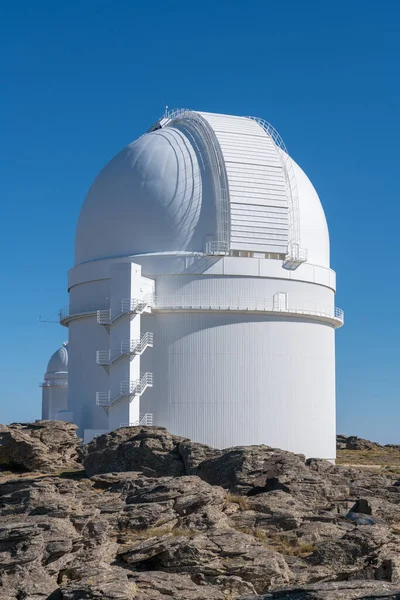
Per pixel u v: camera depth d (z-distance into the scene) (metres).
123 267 66.75
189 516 36.00
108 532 34.19
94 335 71.50
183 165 70.56
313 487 43.09
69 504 34.34
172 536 33.34
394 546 34.34
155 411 67.56
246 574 31.09
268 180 70.25
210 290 68.38
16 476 57.22
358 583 26.52
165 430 58.06
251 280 69.00
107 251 71.62
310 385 71.06
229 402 67.56
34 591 27.98
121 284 66.69
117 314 66.50
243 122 74.94
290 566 33.06
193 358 67.75
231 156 70.19
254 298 69.00
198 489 38.16
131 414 65.62
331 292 75.31
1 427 60.50
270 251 69.31
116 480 46.94
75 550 31.75
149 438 56.25
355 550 33.31
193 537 32.91
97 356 67.81
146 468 54.69
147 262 69.00
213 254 68.19
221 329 68.25
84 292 72.81
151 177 70.75
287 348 69.81
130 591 27.78
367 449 96.44
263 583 31.05
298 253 70.62
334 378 76.19
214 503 38.28
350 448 97.44
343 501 42.41
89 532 33.34
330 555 33.34
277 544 36.09
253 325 68.81
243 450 48.81
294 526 37.50
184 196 69.56
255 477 47.06
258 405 68.12
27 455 59.50
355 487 45.06
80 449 61.19
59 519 32.62
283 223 69.88
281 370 69.25
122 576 29.14
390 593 25.34
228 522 37.53
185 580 30.08
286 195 71.12
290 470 45.94
